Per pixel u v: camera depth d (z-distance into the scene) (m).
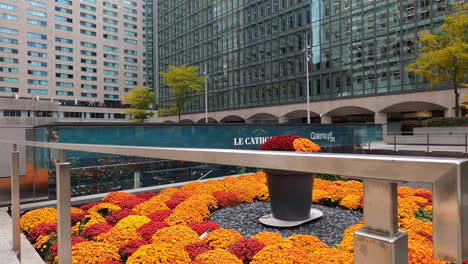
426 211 6.25
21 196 9.23
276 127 15.30
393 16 34.12
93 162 9.47
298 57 42.94
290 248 4.14
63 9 84.44
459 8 25.39
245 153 0.95
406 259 0.71
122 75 94.94
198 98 60.81
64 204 2.12
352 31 37.50
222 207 7.63
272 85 46.38
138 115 61.78
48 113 61.00
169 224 5.70
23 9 78.00
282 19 45.16
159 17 73.25
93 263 3.84
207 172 11.84
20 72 77.06
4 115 55.84
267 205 7.66
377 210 0.72
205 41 59.44
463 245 0.55
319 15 40.59
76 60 86.31
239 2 52.03
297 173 6.18
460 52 23.55
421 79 32.03
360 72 36.72
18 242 3.91
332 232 5.83
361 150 21.41
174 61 67.94
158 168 10.62
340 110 38.94
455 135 23.47
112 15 93.62
